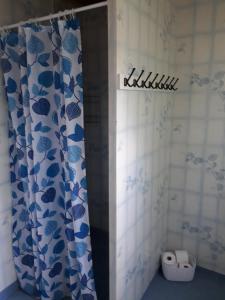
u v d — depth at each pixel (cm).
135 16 134
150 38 153
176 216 212
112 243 142
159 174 190
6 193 177
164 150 194
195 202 202
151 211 184
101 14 211
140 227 169
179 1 180
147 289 193
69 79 133
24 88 151
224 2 167
